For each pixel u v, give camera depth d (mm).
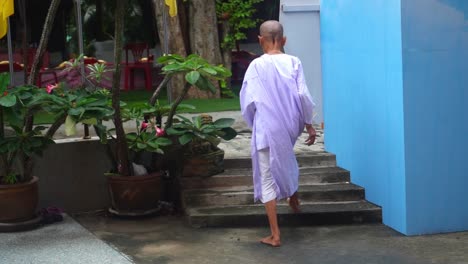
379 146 6027
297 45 9484
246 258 5152
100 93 5941
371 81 6105
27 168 5922
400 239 5578
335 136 7027
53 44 14570
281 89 5434
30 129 5848
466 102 5652
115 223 6230
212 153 6523
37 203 6000
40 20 13898
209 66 6102
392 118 5750
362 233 5766
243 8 12953
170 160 6754
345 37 6641
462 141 5684
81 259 5062
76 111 5508
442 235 5680
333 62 6996
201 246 5465
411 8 5473
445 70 5586
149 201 6344
